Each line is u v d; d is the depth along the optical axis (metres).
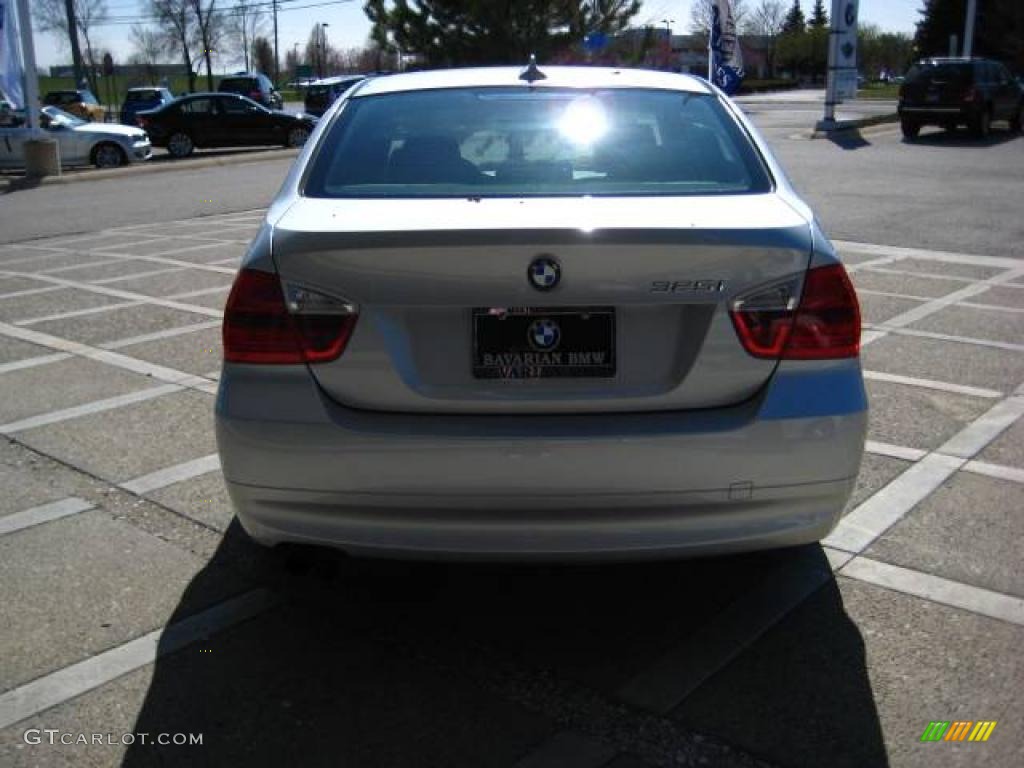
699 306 2.92
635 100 3.92
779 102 48.72
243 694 3.08
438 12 27.00
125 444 5.11
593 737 2.86
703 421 2.92
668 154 3.59
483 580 3.77
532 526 2.94
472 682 3.14
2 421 5.48
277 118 26.62
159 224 13.85
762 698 3.02
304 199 3.38
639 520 2.95
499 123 3.74
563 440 2.87
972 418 5.31
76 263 10.59
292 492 2.99
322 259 2.93
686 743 2.83
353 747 2.83
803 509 3.03
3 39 20.20
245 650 3.31
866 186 15.42
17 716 2.97
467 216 3.00
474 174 3.49
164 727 2.92
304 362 2.97
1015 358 6.39
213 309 8.11
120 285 9.21
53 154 20.52
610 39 28.20
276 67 71.44
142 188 18.80
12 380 6.24
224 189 18.27
